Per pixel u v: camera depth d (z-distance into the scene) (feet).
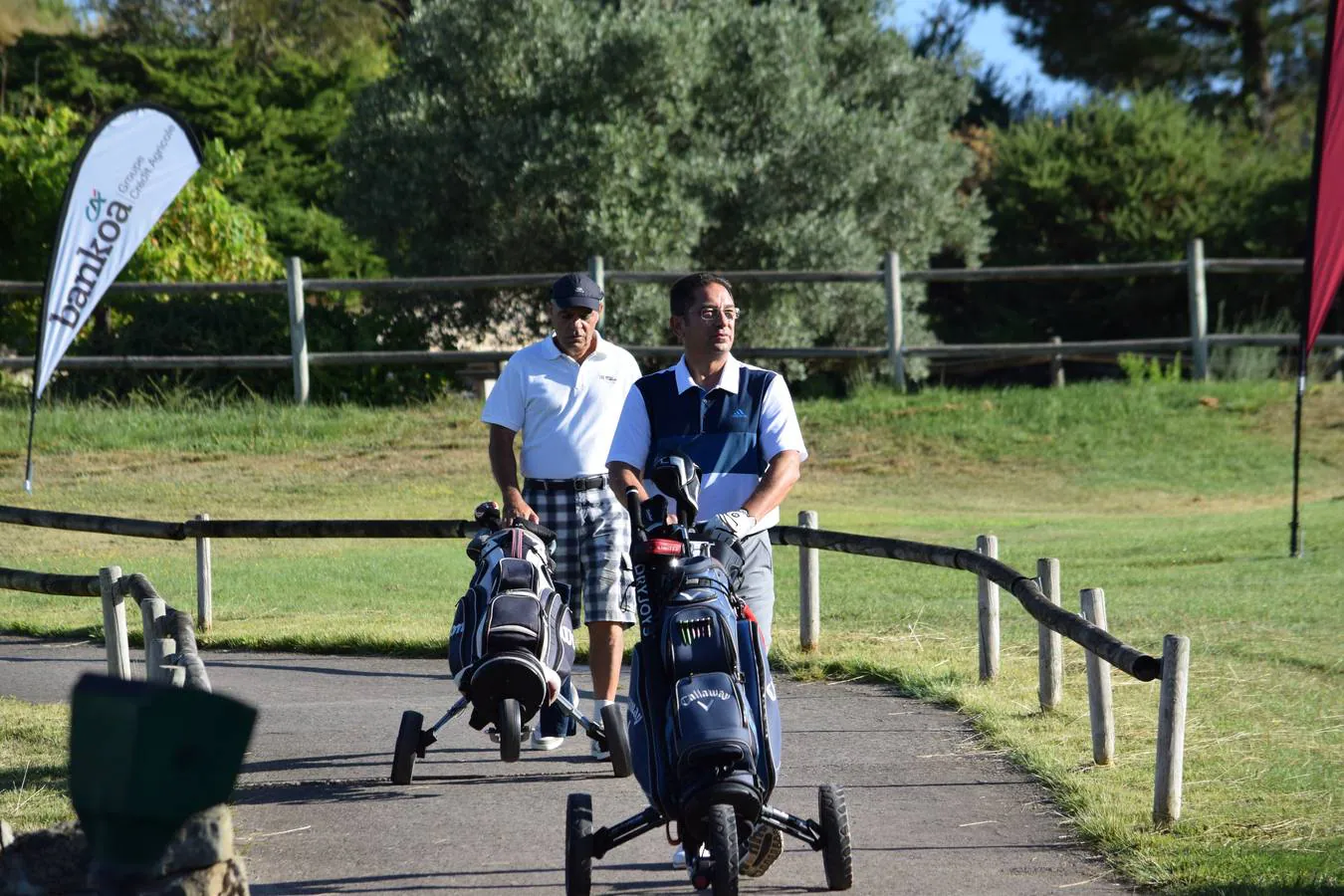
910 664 57.06
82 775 13.15
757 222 159.12
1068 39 258.37
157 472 116.88
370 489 113.19
